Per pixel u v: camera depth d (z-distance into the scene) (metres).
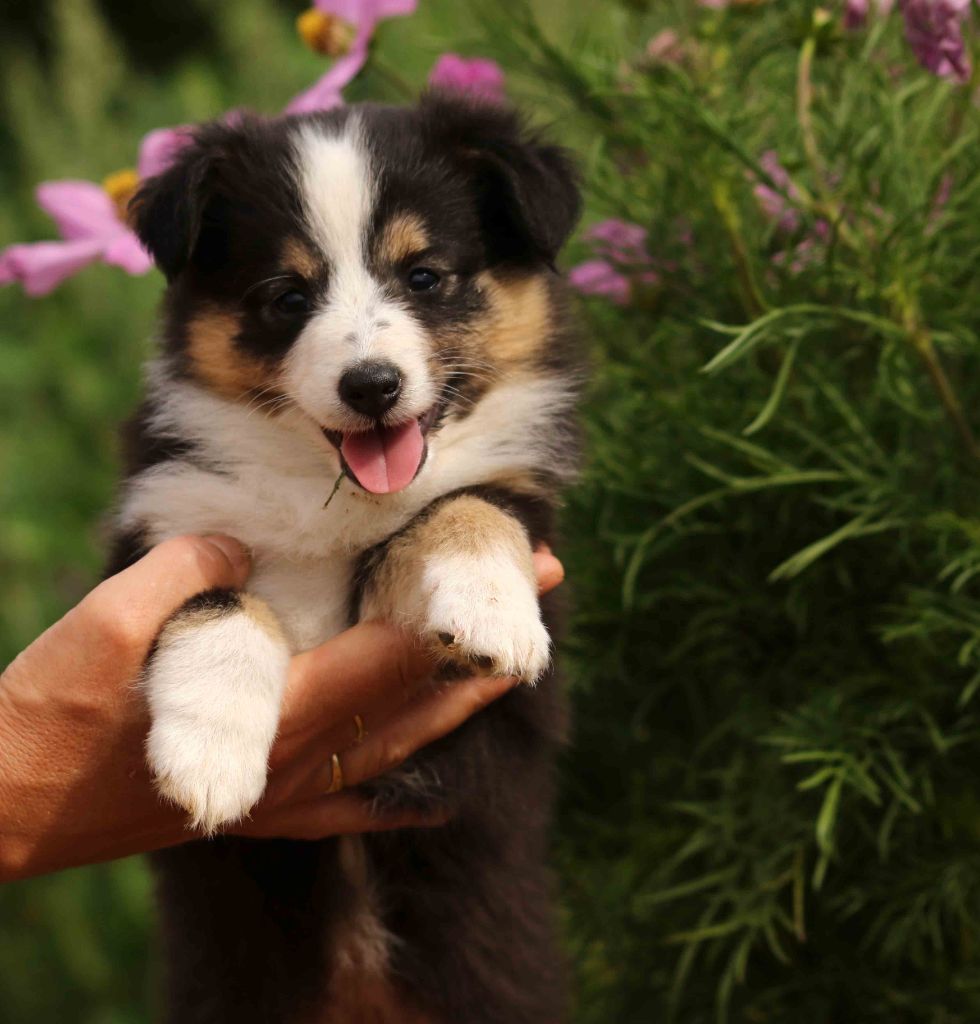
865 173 2.63
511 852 2.77
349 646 2.39
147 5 8.29
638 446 2.92
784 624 2.89
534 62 3.20
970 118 2.81
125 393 5.44
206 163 2.75
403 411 2.62
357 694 2.40
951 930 2.80
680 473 2.84
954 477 2.66
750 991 2.98
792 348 2.54
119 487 2.90
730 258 2.83
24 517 5.33
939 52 2.58
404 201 2.77
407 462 2.62
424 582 2.40
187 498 2.72
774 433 2.77
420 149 2.82
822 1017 2.85
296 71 5.85
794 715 2.78
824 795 2.72
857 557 2.81
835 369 2.72
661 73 2.96
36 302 5.92
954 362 2.77
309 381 2.64
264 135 2.84
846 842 2.80
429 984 2.77
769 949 2.94
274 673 2.35
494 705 2.66
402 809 2.60
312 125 2.86
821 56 2.85
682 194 2.88
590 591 2.97
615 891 3.07
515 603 2.34
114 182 3.28
